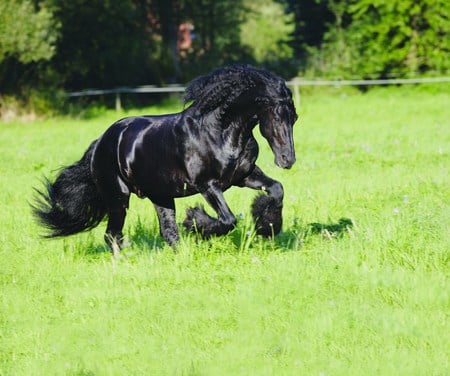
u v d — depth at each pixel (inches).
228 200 688.4
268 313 418.0
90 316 435.5
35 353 392.2
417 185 735.7
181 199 734.5
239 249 518.9
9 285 502.0
